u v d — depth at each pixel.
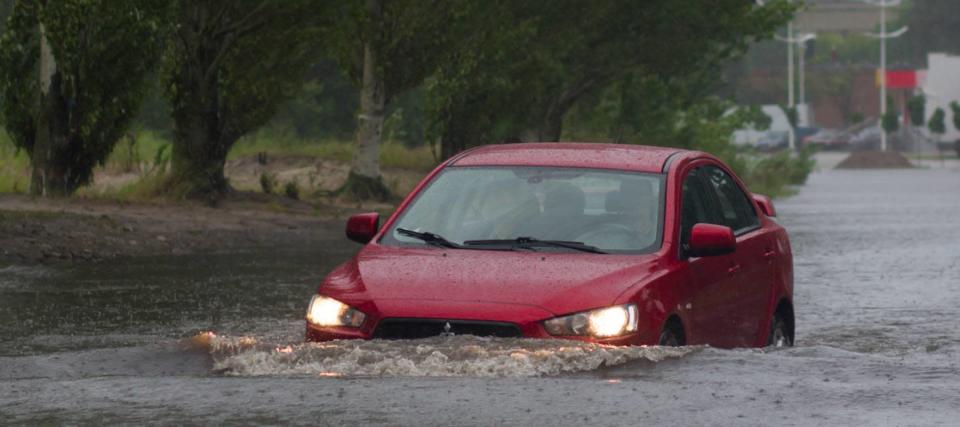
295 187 62.09
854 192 106.19
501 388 14.18
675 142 96.06
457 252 17.56
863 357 16.92
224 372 15.67
